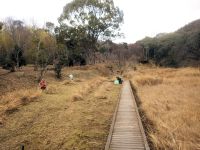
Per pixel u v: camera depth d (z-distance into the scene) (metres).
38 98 19.61
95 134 11.20
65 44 57.19
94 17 57.34
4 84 27.34
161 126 11.16
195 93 18.75
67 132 11.57
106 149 8.93
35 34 36.34
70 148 9.73
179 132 10.18
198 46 98.88
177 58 103.81
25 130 12.12
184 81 26.12
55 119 13.84
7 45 37.66
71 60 57.78
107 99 19.69
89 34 58.81
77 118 13.95
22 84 28.92
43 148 9.88
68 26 58.09
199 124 10.98
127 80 37.94
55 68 38.62
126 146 9.38
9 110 15.72
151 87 23.94
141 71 49.12
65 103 17.94
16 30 43.28
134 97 20.33
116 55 89.12
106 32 59.81
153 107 15.08
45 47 36.91
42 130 12.02
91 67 53.59
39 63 39.56
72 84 29.41
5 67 39.09
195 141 9.32
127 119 13.28
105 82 33.38
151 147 9.48
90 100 19.12
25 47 40.97
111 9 59.06
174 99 16.81
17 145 10.30
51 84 28.97
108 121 13.29
